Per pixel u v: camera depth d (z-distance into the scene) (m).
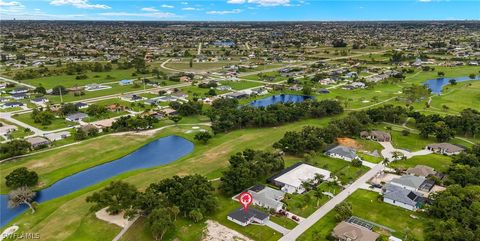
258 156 143.00
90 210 110.88
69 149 168.25
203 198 113.25
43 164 151.88
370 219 110.38
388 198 119.75
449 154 161.12
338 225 103.38
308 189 128.38
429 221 105.44
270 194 122.44
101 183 137.12
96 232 103.62
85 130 187.25
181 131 199.25
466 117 188.75
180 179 120.38
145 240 99.62
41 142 170.12
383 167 147.88
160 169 147.62
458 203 109.38
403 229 104.81
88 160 159.38
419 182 129.75
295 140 161.25
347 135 186.25
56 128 198.25
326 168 146.12
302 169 141.62
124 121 199.12
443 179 135.62
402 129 196.38
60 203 122.56
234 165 136.75
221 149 168.88
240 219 107.56
